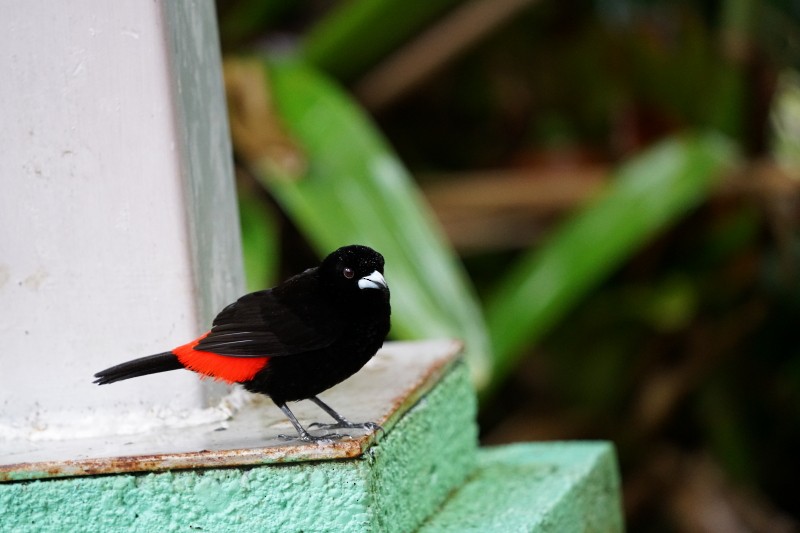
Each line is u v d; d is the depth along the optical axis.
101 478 5.84
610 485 8.80
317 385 6.09
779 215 13.82
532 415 15.58
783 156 15.70
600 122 15.16
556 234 12.36
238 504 5.80
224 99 7.36
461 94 15.94
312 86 11.05
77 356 6.62
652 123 14.15
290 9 14.05
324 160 10.52
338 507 5.74
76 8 6.36
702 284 14.49
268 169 10.57
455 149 16.39
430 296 9.75
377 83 14.14
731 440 15.05
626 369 14.98
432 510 7.09
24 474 5.84
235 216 7.40
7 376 6.65
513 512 6.98
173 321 6.55
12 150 6.48
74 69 6.41
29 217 6.54
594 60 14.78
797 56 13.84
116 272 6.55
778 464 15.66
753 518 14.54
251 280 10.43
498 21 13.93
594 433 15.10
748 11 13.48
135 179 6.48
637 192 11.52
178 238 6.50
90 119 6.44
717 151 11.89
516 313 11.27
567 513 7.43
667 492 14.88
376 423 6.06
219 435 6.29
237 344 5.88
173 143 6.45
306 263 13.93
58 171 6.49
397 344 8.34
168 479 5.82
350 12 12.45
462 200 13.80
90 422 6.62
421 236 10.05
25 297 6.60
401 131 16.25
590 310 14.76
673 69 13.74
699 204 13.56
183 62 6.60
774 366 15.30
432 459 7.16
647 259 14.35
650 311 14.45
